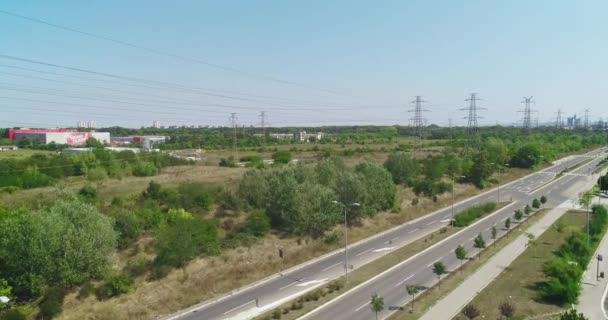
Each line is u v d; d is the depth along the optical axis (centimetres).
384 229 7975
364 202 7900
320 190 7288
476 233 7625
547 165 16788
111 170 10819
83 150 13250
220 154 16725
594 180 13312
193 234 5862
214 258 5934
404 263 6106
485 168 12219
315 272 5834
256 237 6750
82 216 5050
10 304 4431
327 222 7138
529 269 5659
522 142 18388
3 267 4722
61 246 4656
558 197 10912
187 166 12838
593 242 6881
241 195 7994
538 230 7712
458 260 6150
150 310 4703
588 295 4888
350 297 4938
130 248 5984
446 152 15412
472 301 4684
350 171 9038
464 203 10319
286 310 4575
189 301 4928
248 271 5734
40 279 4531
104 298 4819
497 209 9644
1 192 8638
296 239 6919
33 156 11144
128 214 6331
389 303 4734
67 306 4591
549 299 4706
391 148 18525
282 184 7581
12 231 4650
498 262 5984
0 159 10662
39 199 7788
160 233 5709
